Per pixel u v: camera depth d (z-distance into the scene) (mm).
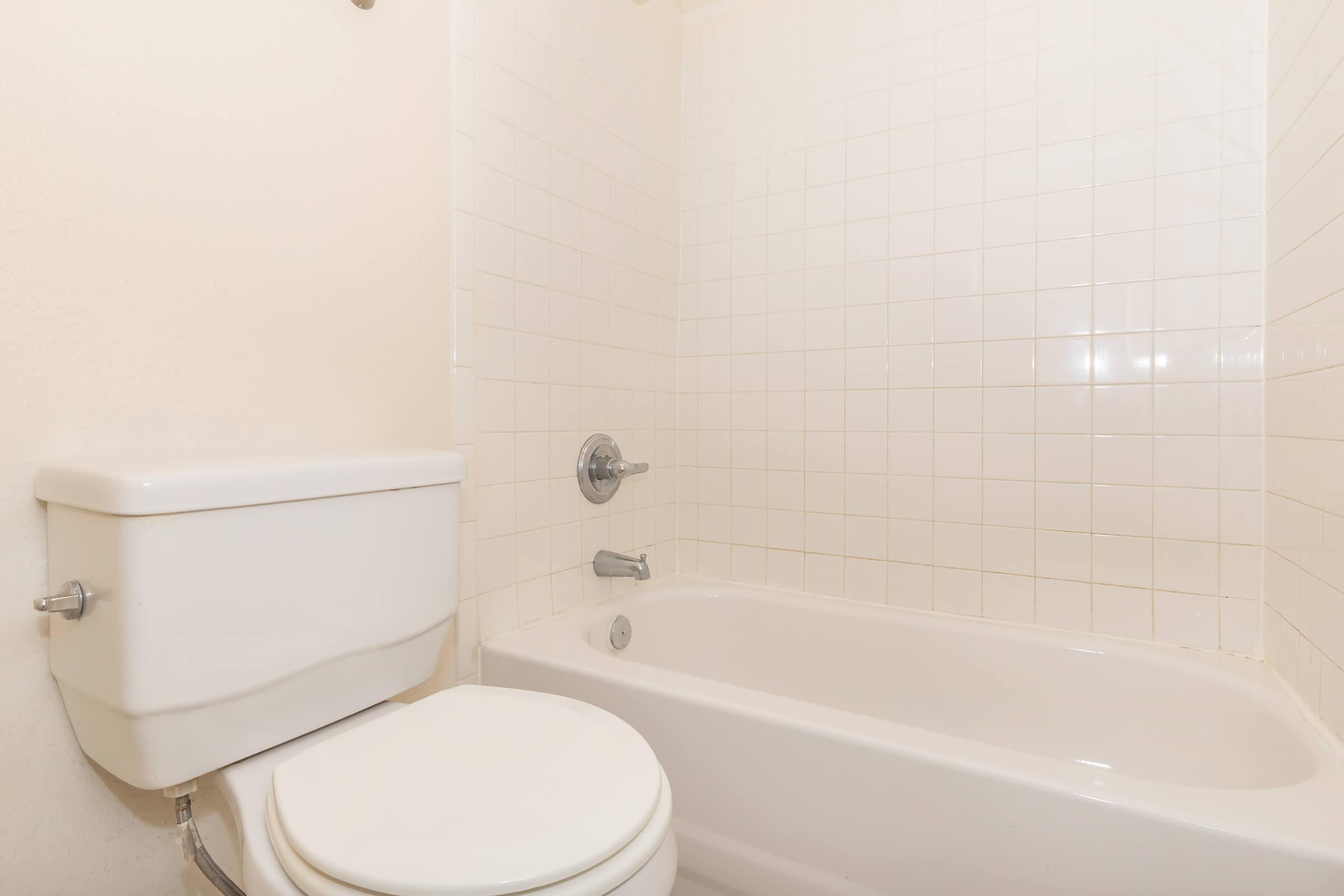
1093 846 807
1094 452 1471
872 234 1720
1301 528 1124
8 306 750
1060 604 1509
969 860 877
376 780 692
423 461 968
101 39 817
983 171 1583
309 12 1056
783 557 1852
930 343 1646
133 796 862
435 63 1270
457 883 539
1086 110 1476
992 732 1480
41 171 770
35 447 773
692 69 2010
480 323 1373
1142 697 1341
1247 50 1334
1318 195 1054
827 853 979
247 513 762
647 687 1153
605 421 1731
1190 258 1381
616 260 1762
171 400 893
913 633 1582
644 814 643
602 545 1723
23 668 770
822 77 1796
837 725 990
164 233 881
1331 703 994
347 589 871
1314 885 708
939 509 1637
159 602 685
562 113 1579
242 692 760
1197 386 1375
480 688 948
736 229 1924
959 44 1614
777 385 1859
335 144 1095
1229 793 814
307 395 1059
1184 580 1392
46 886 789
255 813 707
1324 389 1022
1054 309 1507
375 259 1162
